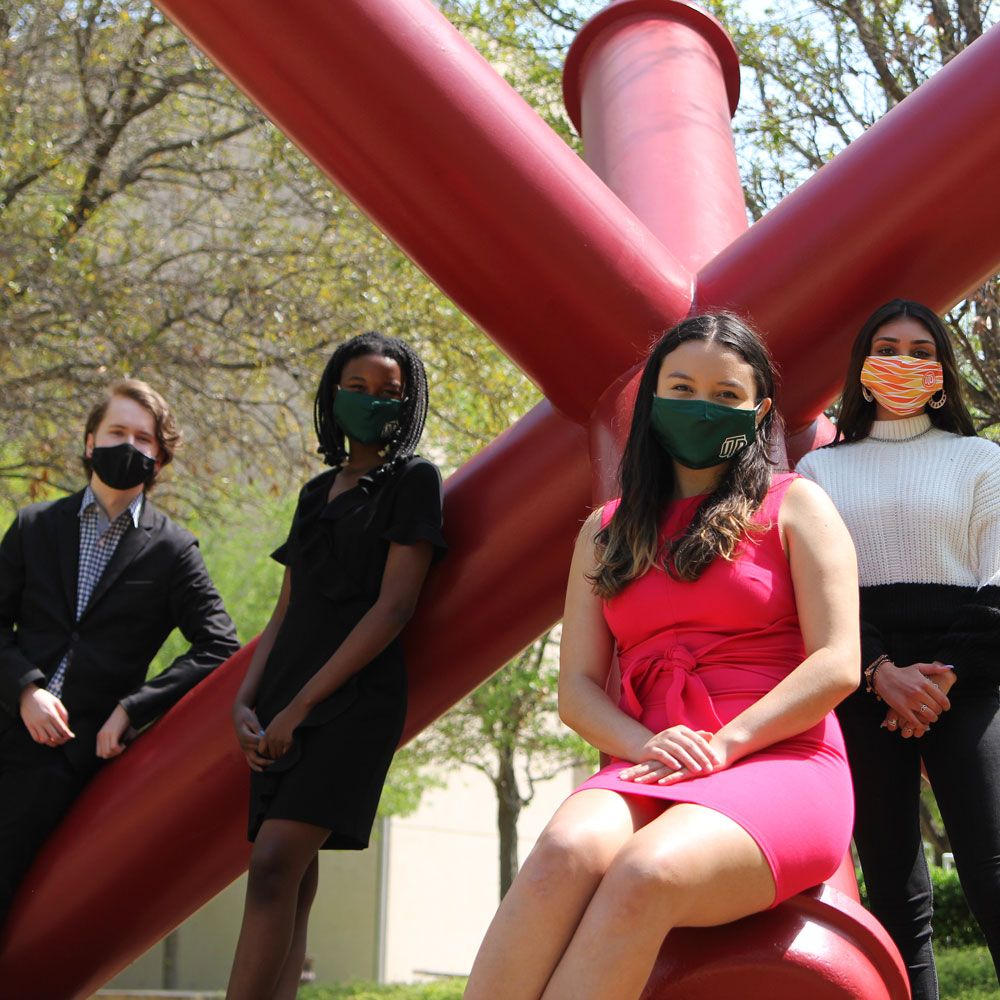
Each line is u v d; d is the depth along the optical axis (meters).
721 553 2.48
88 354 9.69
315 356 9.74
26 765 3.91
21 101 9.36
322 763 3.19
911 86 6.59
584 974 1.98
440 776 20.08
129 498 4.04
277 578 15.12
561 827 2.15
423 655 3.86
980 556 2.90
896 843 2.87
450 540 3.86
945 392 3.09
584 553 2.73
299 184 10.41
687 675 2.44
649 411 2.67
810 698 2.32
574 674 2.59
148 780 3.92
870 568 2.96
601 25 4.86
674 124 4.29
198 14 3.33
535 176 3.39
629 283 3.47
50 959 4.00
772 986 2.22
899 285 3.36
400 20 3.32
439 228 3.45
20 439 9.78
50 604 3.93
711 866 2.06
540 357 3.61
